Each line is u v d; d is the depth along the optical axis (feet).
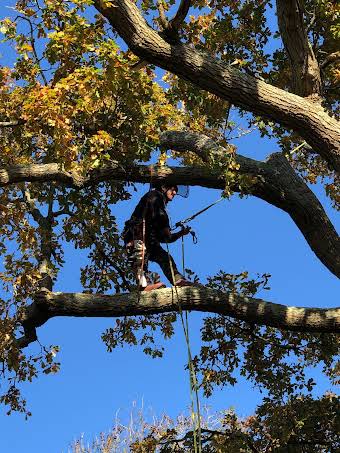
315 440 47.52
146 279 37.27
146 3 35.76
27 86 36.52
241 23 44.98
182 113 48.47
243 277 43.55
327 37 42.52
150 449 48.57
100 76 32.63
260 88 33.55
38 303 38.34
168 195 38.78
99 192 46.70
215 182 39.78
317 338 49.14
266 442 48.03
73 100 34.30
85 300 37.76
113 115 39.34
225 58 45.09
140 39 32.65
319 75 36.91
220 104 45.70
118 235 49.78
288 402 49.21
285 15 36.11
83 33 32.76
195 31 42.86
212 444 46.93
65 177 39.11
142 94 38.01
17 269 39.99
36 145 41.83
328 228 40.47
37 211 47.83
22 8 34.81
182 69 33.24
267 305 37.76
